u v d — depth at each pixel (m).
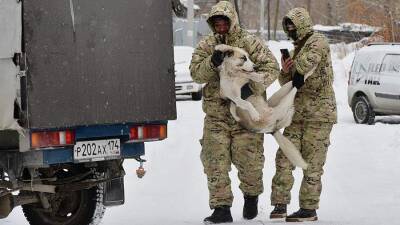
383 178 18.92
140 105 13.10
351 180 18.69
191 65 13.46
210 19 13.32
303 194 13.77
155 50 13.23
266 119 13.15
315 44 13.36
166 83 13.35
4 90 12.25
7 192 12.97
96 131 12.91
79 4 12.54
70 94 12.45
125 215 15.09
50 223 14.06
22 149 12.34
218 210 13.38
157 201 16.42
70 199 14.02
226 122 13.40
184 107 39.09
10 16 12.20
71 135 12.65
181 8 13.85
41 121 12.21
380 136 27.17
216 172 13.41
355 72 34.47
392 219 13.89
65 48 12.41
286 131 13.85
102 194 13.88
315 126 13.66
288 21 13.66
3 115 12.27
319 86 13.61
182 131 28.20
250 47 13.27
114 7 12.87
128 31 12.99
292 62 13.46
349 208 15.33
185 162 21.14
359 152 23.38
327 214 14.63
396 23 67.38
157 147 23.83
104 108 12.75
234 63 12.99
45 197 13.59
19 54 12.07
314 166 13.73
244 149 13.45
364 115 33.75
